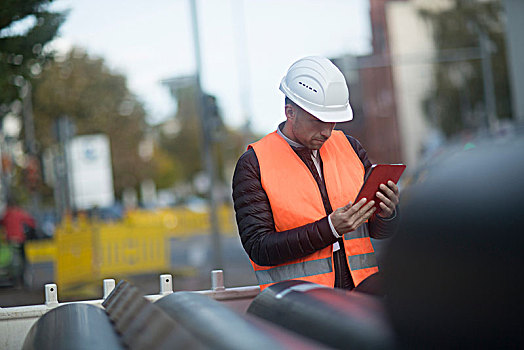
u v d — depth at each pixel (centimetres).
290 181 276
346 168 289
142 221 3825
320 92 272
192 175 7994
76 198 2614
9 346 216
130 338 132
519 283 104
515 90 2161
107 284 226
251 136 3391
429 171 117
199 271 1683
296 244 257
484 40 4453
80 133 3262
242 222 277
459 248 107
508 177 107
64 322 151
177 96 2641
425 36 5247
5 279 1569
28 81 1052
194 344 103
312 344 109
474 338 106
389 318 115
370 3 5253
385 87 5434
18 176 2578
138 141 5022
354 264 272
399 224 115
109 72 3656
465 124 5112
